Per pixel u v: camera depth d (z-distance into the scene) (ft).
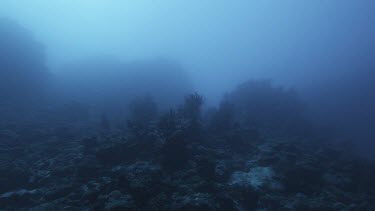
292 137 74.59
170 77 161.68
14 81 100.37
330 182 46.57
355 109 121.90
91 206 31.50
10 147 51.78
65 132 63.46
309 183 43.96
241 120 83.05
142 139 48.16
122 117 85.97
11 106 80.59
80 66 159.43
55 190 36.14
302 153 57.88
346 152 67.92
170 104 117.80
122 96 121.49
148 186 33.17
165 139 44.19
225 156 51.19
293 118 91.40
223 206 32.32
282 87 117.50
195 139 52.37
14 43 111.96
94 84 140.56
